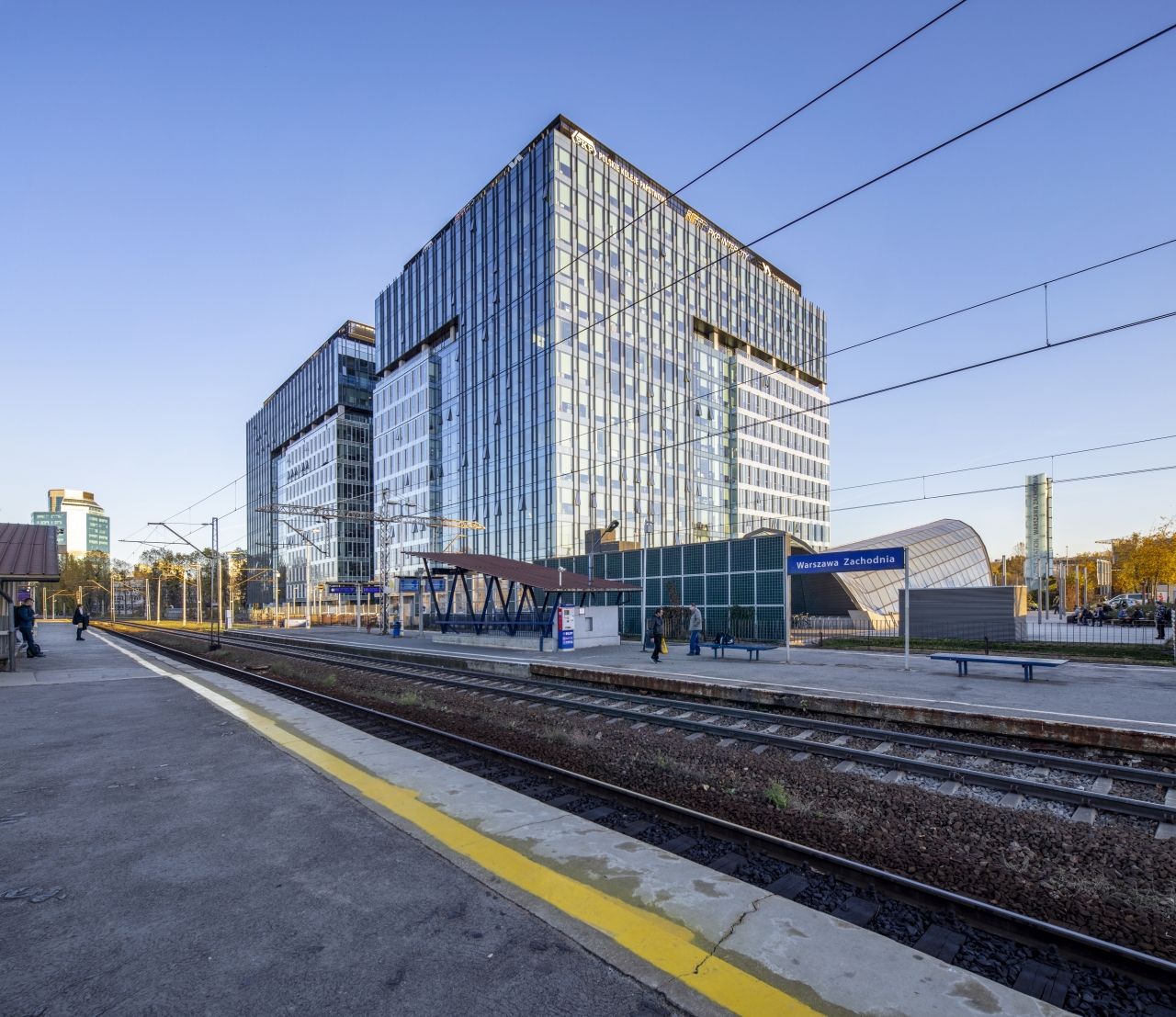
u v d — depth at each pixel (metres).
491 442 60.78
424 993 3.13
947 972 3.35
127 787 6.52
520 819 5.50
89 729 9.44
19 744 8.52
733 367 75.50
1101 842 6.01
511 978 3.24
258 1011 3.00
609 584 27.84
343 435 90.69
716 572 28.09
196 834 5.21
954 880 5.25
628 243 61.38
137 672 17.59
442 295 68.94
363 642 31.98
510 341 58.94
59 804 6.01
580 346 55.72
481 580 44.38
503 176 60.84
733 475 73.50
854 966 3.38
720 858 5.60
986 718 10.35
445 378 68.44
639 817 6.65
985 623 26.53
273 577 104.81
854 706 11.82
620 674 16.17
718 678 15.30
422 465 70.25
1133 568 50.28
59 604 117.81
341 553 88.06
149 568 103.12
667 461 64.00
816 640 27.03
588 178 57.88
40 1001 3.07
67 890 4.25
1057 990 3.73
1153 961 3.75
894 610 38.41
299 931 3.72
